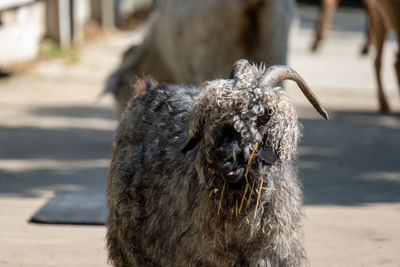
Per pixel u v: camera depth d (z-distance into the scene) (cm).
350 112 1906
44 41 2825
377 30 1877
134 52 1417
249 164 461
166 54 1303
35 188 1120
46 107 1908
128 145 610
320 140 1572
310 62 2730
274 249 505
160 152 575
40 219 886
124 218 591
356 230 858
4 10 2361
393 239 809
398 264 702
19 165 1291
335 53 2984
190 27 1211
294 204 514
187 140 526
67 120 1761
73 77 2327
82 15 3403
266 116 459
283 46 1184
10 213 934
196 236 512
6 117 1762
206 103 467
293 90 2195
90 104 1970
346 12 5144
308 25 4134
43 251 741
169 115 593
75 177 1209
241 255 507
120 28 3728
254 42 1177
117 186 599
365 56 2850
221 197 479
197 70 1214
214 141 462
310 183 1191
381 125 1750
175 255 539
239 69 475
